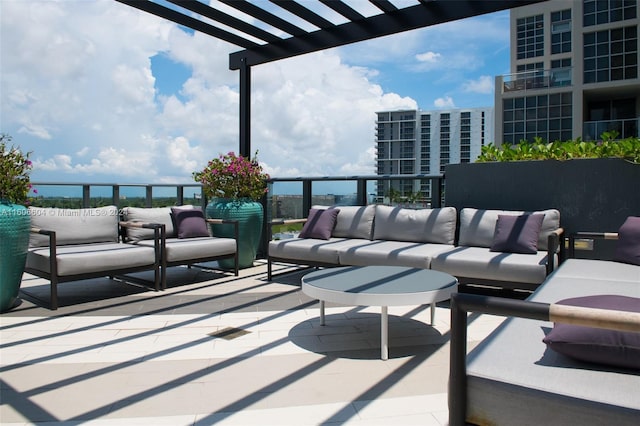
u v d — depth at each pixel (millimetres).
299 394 1837
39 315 3066
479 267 3119
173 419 1634
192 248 4078
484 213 3748
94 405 1748
